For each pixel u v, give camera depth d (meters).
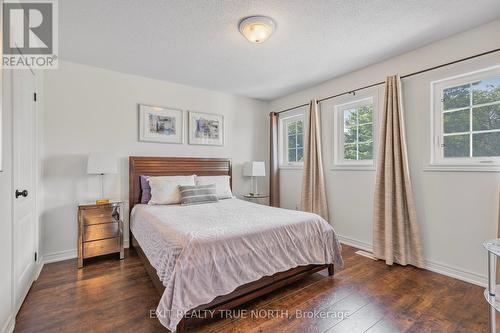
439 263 2.41
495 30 2.07
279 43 2.45
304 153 3.80
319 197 3.55
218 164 3.99
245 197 4.21
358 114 3.25
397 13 1.97
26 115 1.99
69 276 2.34
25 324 1.62
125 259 2.79
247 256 1.79
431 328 1.59
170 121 3.58
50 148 2.75
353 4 1.86
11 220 1.58
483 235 2.14
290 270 2.08
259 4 1.85
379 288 2.12
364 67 3.05
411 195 2.53
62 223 2.81
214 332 1.56
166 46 2.51
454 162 2.36
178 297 1.44
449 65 2.33
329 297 1.98
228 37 2.34
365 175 3.09
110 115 3.13
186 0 1.80
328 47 2.54
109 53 2.67
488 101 2.17
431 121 2.47
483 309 1.79
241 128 4.34
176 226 1.94
